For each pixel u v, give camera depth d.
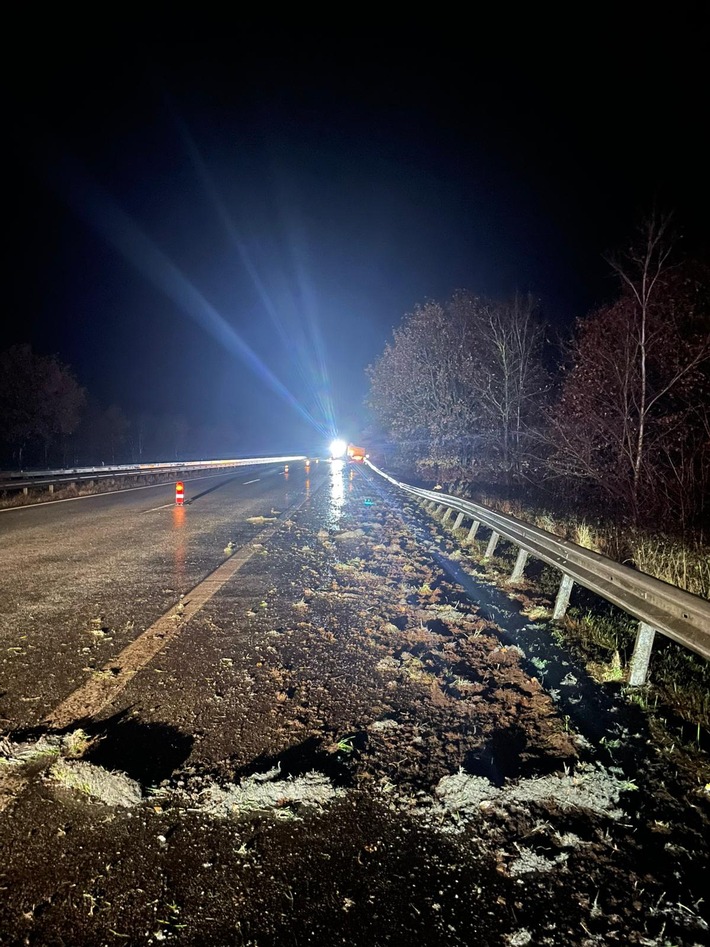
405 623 6.68
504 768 3.66
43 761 3.73
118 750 3.85
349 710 4.48
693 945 2.40
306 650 5.77
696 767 3.69
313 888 2.69
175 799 3.34
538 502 15.82
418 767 3.69
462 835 3.06
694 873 2.81
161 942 2.41
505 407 21.61
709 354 10.68
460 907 2.59
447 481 25.22
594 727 4.20
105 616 6.80
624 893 2.68
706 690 4.77
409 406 33.88
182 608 7.13
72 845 2.96
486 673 5.23
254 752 3.85
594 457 13.26
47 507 17.53
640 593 4.92
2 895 2.65
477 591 8.15
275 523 14.17
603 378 12.30
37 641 5.94
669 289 11.17
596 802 3.32
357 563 9.77
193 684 4.93
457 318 27.11
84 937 2.43
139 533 12.64
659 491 11.23
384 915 2.54
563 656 5.63
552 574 8.91
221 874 2.77
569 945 2.41
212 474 36.12
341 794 3.40
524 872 2.80
